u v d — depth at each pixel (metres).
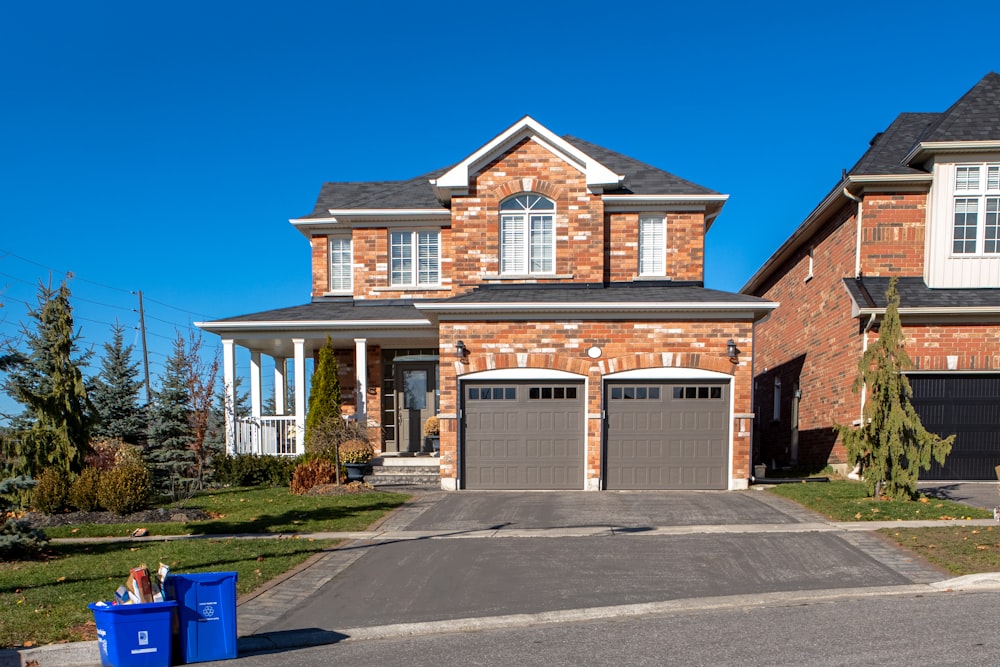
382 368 18.88
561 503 12.80
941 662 5.36
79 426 13.13
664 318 14.51
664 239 17.25
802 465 19.77
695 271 17.12
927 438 11.83
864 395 15.44
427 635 6.47
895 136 17.72
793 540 9.54
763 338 24.44
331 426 14.91
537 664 5.59
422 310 14.60
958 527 9.98
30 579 8.12
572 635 6.31
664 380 14.58
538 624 6.70
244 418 17.31
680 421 14.55
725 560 8.65
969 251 15.51
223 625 5.96
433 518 11.59
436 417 17.89
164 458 14.93
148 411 16.89
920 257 15.79
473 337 14.74
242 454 16.92
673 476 14.53
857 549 8.98
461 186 16.41
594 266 16.41
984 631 6.04
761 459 24.12
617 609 6.96
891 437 11.88
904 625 6.26
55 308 13.02
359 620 6.79
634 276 17.02
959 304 14.75
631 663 5.55
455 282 16.59
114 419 22.12
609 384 14.65
